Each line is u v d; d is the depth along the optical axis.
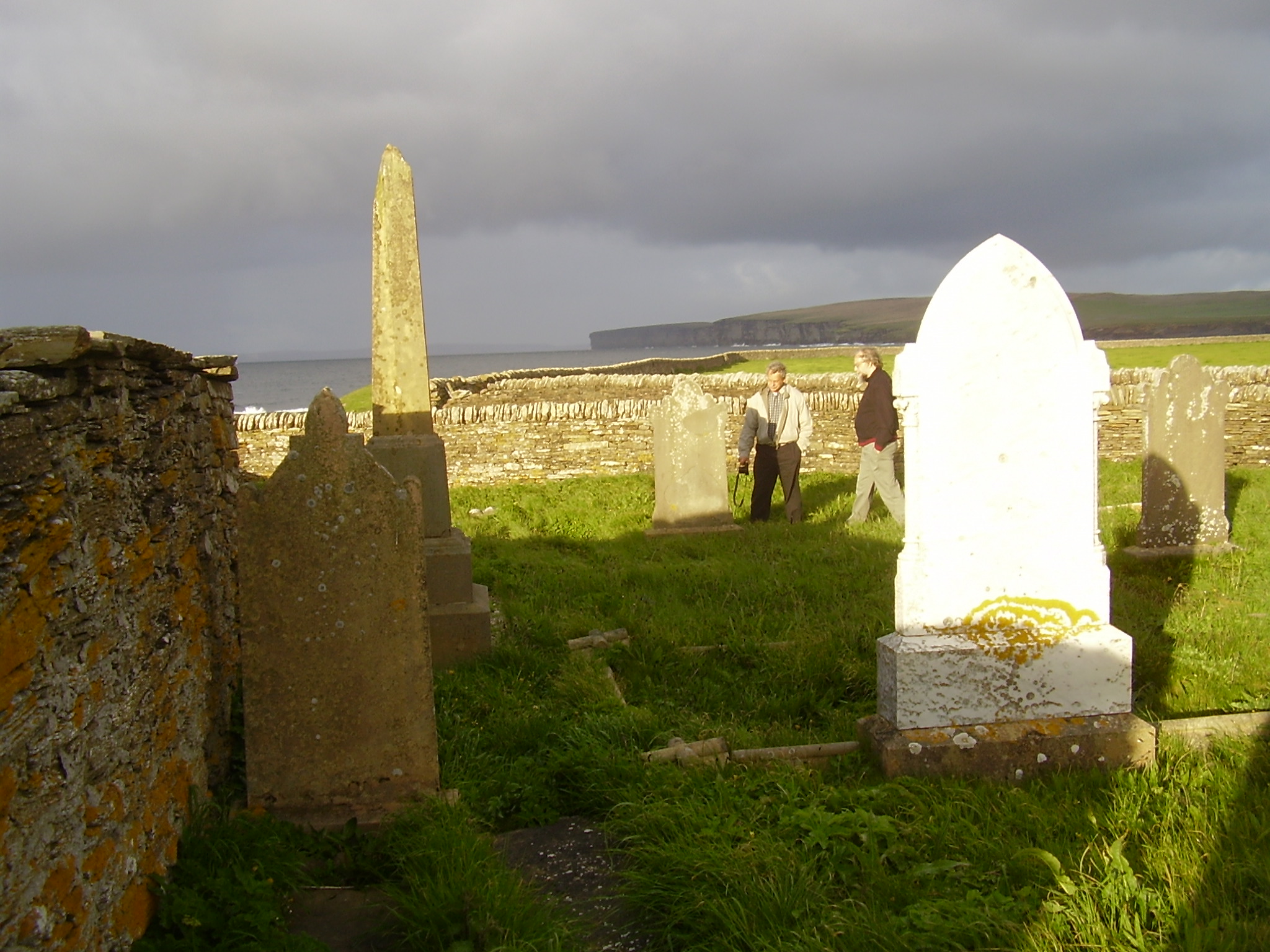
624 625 7.14
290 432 15.38
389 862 3.73
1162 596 7.42
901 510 10.48
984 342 4.35
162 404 3.72
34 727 2.36
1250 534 9.46
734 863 3.36
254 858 3.50
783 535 10.26
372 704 4.06
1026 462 4.41
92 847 2.67
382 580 4.03
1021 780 4.32
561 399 24.92
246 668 3.96
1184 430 8.76
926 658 4.35
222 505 4.61
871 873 3.35
